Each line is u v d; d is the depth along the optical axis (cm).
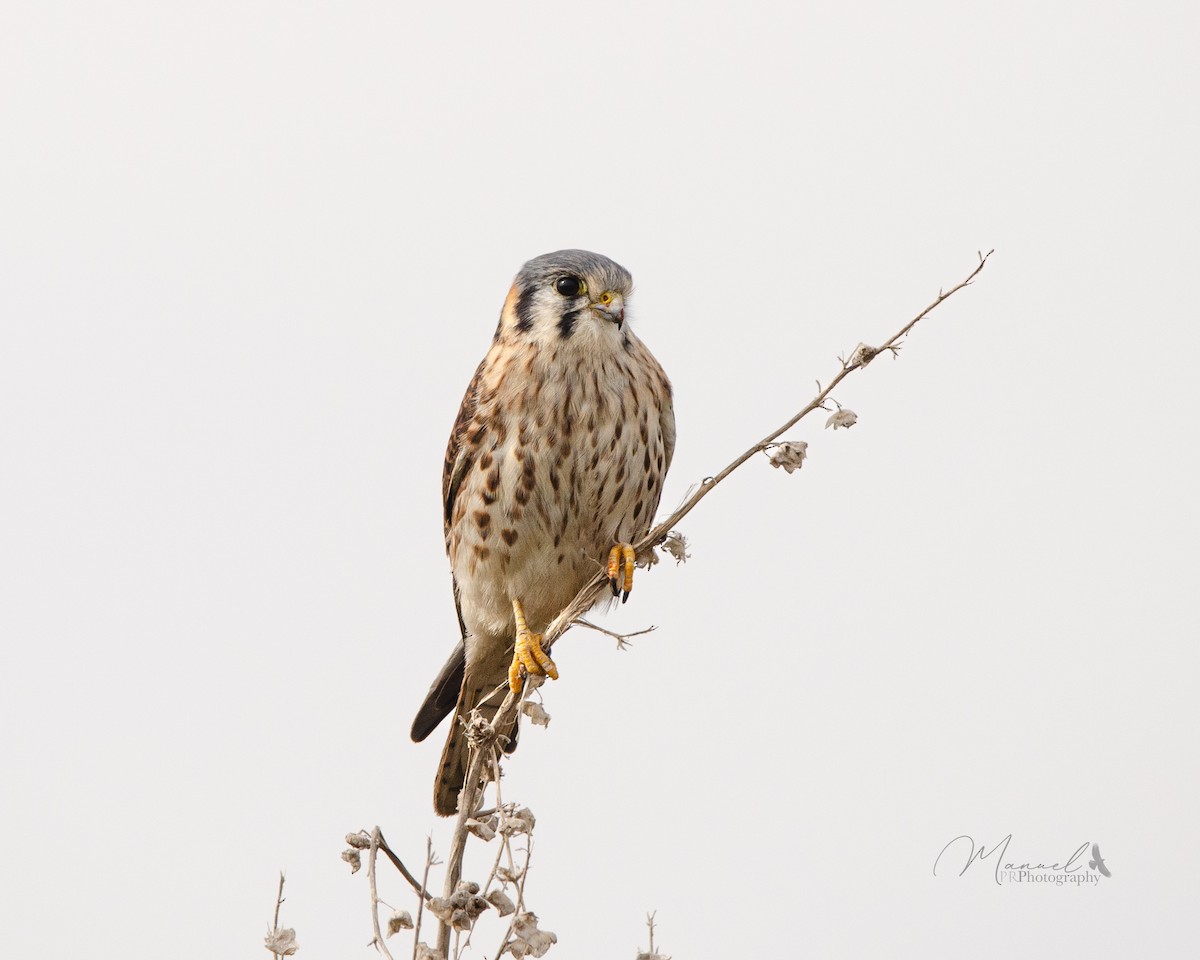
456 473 1152
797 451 794
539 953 580
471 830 633
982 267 748
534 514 1120
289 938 604
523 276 1130
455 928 584
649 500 1144
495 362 1133
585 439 1097
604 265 1097
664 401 1143
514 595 1160
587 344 1085
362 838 638
